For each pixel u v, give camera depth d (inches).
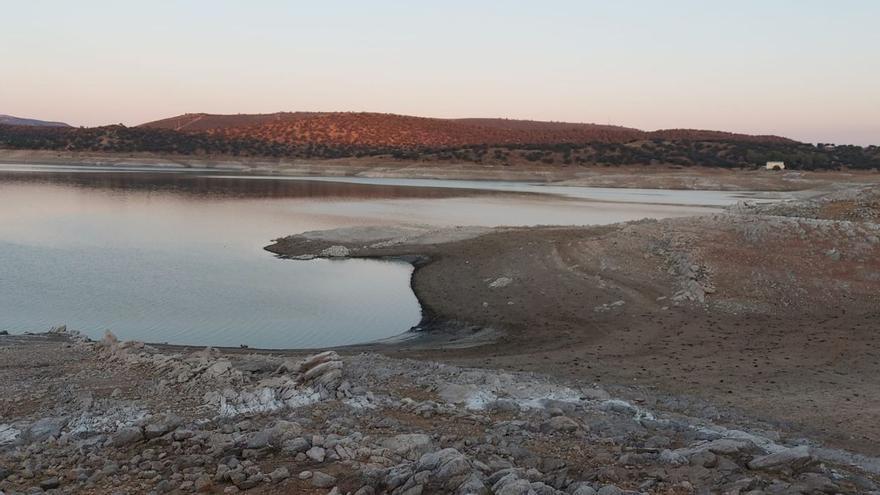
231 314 957.8
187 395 403.2
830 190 3826.3
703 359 642.8
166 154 5900.6
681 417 421.7
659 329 767.1
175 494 260.2
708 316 805.2
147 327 889.5
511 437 341.4
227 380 428.1
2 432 342.6
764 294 852.6
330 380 438.3
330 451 299.3
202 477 270.7
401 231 1635.1
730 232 1054.4
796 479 272.2
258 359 505.4
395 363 536.7
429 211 2461.9
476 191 3666.3
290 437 315.3
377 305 1017.5
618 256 1055.6
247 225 1926.7
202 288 1120.8
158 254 1425.9
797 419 448.8
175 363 468.4
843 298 829.2
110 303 1008.2
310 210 2399.1
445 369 520.1
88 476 281.9
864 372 582.9
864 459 335.0
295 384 424.8
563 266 1075.3
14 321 903.1
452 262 1269.7
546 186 4372.5
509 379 490.3
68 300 1021.2
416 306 1010.1
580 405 425.1
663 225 1155.3
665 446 333.7
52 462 298.5
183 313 961.5
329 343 826.8
